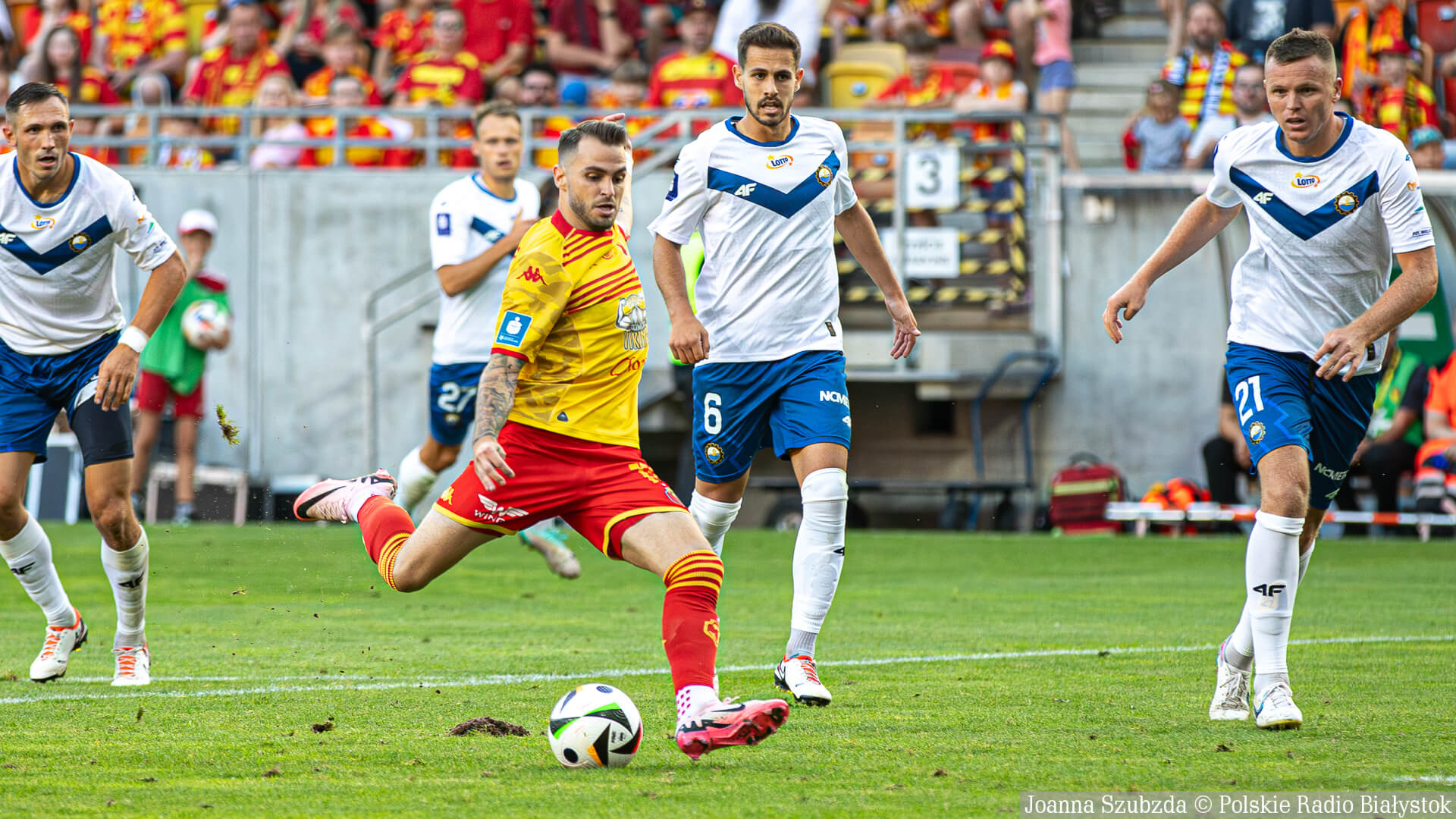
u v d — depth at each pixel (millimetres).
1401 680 20281
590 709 14680
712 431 19953
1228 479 50000
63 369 20594
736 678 20750
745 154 19406
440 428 30969
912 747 15680
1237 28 58281
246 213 56906
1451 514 46000
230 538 43438
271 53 60625
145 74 62031
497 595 32906
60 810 12820
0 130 19984
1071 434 55781
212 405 56438
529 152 57344
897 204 54469
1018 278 55000
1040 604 30734
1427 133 56688
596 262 15617
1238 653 17469
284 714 17859
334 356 56594
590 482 15648
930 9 63031
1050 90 60844
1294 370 18094
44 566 20625
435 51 59625
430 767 14695
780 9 58844
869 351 54625
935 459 56625
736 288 19562
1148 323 55719
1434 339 53000
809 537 18859
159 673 21594
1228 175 18344
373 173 56688
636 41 64125
